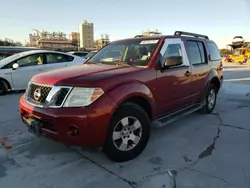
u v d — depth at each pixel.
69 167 3.04
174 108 4.11
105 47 4.54
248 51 31.38
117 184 2.67
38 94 3.05
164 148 3.59
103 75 3.01
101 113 2.74
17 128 4.40
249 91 8.57
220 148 3.60
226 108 6.02
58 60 8.60
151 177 2.80
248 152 3.46
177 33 4.66
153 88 3.48
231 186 2.62
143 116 3.25
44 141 3.80
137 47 3.96
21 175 2.84
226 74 15.16
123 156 3.12
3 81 7.58
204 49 5.06
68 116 2.69
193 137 4.03
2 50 11.78
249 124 4.73
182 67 4.15
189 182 2.70
